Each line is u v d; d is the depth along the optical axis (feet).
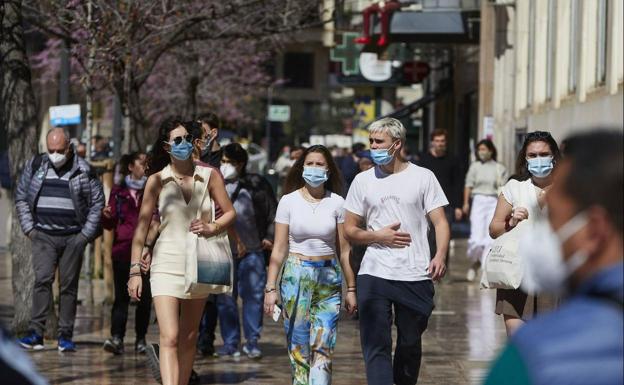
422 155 112.57
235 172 81.92
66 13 127.13
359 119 331.98
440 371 77.05
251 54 223.10
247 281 82.58
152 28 120.47
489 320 104.06
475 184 134.21
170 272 60.18
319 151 62.49
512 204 56.08
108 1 122.01
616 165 17.52
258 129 508.53
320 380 61.77
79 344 88.28
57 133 81.66
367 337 57.57
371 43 215.92
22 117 88.69
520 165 56.80
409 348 58.34
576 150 17.90
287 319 62.85
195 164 61.46
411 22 203.82
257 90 346.54
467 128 253.85
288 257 63.31
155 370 63.72
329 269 62.69
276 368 78.74
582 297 17.49
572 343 16.70
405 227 57.77
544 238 18.34
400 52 266.77
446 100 291.38
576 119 137.90
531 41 176.96
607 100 122.52
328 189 63.72
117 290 83.61
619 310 17.02
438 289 129.49
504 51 200.44
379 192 57.93
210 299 83.30
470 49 247.09
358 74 275.80
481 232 134.21
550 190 18.47
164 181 61.11
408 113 291.17
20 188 82.48
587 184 17.61
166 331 59.47
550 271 18.10
